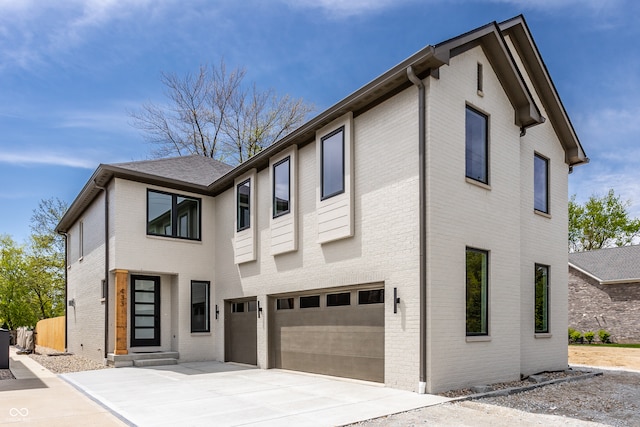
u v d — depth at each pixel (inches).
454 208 364.5
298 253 474.9
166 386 386.9
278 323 509.4
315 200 458.0
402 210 365.4
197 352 596.7
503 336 394.9
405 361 350.0
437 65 360.8
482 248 386.0
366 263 393.1
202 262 625.3
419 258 346.3
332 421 261.1
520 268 441.1
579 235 1680.6
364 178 404.2
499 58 420.8
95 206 646.5
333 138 440.1
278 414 278.7
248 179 566.6
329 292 441.7
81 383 406.9
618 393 359.3
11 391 374.9
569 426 255.9
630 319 945.5
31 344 779.4
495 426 254.1
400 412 281.6
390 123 384.8
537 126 501.0
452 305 352.5
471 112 400.5
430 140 351.9
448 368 343.6
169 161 666.8
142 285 590.9
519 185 436.8
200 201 640.4
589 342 951.0
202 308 617.6
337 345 426.0
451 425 254.7
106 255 572.1
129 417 274.1
